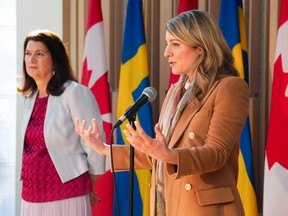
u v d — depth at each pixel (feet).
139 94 21.83
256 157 21.67
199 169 11.44
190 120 12.29
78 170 17.03
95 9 22.84
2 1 26.22
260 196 21.62
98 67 22.65
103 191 22.00
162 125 13.07
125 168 13.32
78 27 24.85
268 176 19.03
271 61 20.95
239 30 20.54
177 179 12.12
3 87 26.35
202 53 12.47
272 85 19.36
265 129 21.36
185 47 12.44
